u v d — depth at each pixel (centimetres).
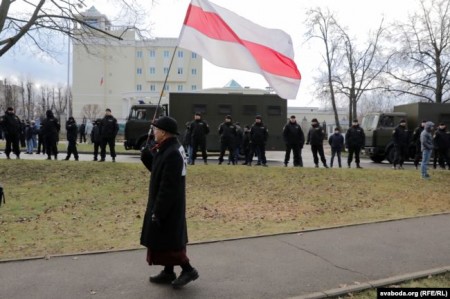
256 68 608
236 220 866
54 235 727
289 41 623
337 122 3569
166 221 457
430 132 1458
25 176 1302
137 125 2053
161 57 8969
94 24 2322
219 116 2184
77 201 1020
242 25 607
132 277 507
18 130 1644
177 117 2162
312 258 590
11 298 441
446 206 1045
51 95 8775
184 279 471
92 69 8675
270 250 627
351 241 682
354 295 465
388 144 2180
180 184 461
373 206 1041
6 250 630
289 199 1110
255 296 454
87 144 3275
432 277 521
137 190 1161
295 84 632
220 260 577
